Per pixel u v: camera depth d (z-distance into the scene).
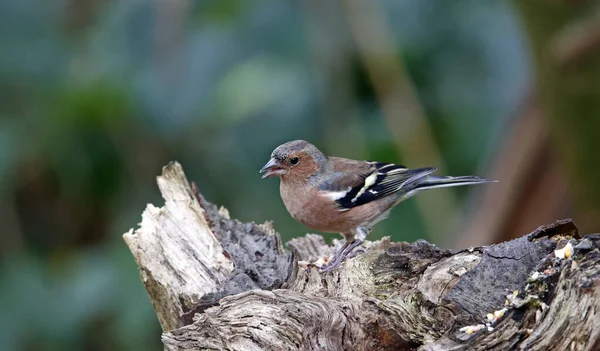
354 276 7.94
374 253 8.62
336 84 12.80
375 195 10.43
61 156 11.98
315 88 12.52
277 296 7.23
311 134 12.56
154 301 8.23
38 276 11.05
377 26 12.83
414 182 10.77
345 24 13.05
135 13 12.32
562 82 11.44
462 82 13.28
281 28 12.57
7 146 11.76
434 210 12.93
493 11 13.14
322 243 10.05
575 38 11.20
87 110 11.70
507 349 6.43
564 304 6.24
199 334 7.07
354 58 13.23
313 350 6.92
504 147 12.80
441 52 13.17
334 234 12.96
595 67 11.28
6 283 11.00
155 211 8.62
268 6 12.58
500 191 12.70
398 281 7.76
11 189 12.07
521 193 12.60
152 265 8.15
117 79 11.91
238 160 12.32
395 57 12.85
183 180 8.94
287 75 12.38
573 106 11.46
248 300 7.25
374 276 7.89
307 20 12.68
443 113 13.34
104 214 12.50
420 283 7.23
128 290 10.70
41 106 11.99
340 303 7.23
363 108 13.52
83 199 12.34
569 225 7.15
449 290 7.12
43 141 11.94
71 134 11.91
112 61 12.27
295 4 12.67
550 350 6.26
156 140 12.03
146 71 12.14
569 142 11.62
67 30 12.63
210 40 12.29
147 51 12.32
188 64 12.15
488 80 13.24
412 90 12.91
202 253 8.25
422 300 7.11
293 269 8.15
